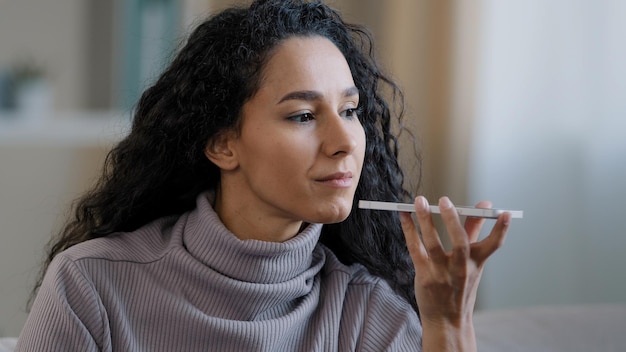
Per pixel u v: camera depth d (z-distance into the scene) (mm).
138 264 1396
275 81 1296
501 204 3635
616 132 3244
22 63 5652
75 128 4328
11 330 3867
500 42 3621
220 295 1360
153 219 1507
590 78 3314
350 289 1502
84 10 5727
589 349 1694
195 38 1401
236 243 1344
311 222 1308
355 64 1506
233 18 1374
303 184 1286
